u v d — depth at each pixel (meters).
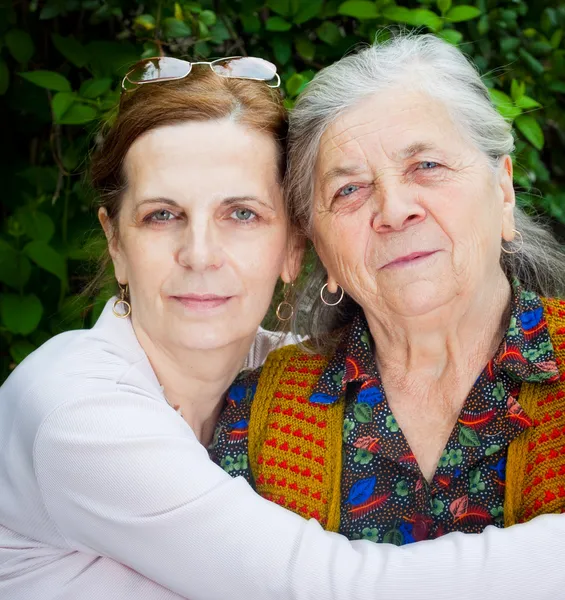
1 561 1.98
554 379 1.89
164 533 1.76
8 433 1.94
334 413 2.07
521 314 1.99
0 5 3.00
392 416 2.02
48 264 2.86
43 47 3.23
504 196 2.00
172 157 1.94
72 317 2.98
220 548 1.74
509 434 1.91
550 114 3.20
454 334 1.96
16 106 3.19
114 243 2.14
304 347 2.24
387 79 1.90
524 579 1.64
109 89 2.74
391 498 1.99
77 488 1.82
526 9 3.10
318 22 2.98
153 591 1.91
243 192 1.96
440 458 1.95
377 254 1.91
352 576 1.68
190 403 2.18
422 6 2.87
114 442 1.79
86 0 3.01
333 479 2.01
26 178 3.15
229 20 3.00
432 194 1.86
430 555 1.69
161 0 2.80
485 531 1.73
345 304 2.27
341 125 1.91
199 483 1.77
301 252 2.19
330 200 1.96
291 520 1.76
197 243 1.93
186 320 1.98
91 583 1.92
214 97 1.96
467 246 1.88
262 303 2.05
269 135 2.01
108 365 1.98
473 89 1.93
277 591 1.70
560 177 3.47
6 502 1.95
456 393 2.02
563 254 2.20
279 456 2.06
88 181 2.64
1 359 3.07
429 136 1.86
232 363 2.13
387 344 2.04
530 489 1.87
